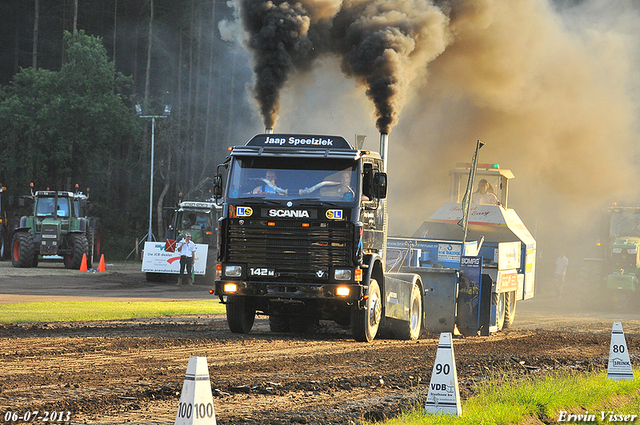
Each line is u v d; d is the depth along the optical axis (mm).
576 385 21594
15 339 28297
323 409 17875
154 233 139000
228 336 31609
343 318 32875
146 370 22016
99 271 82188
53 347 26281
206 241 74125
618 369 24422
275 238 29766
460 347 32500
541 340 36688
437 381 16203
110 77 129125
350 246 29375
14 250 82625
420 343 33031
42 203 84000
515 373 24969
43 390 18609
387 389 20938
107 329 32875
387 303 33094
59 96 124875
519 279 46812
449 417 15711
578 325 46812
